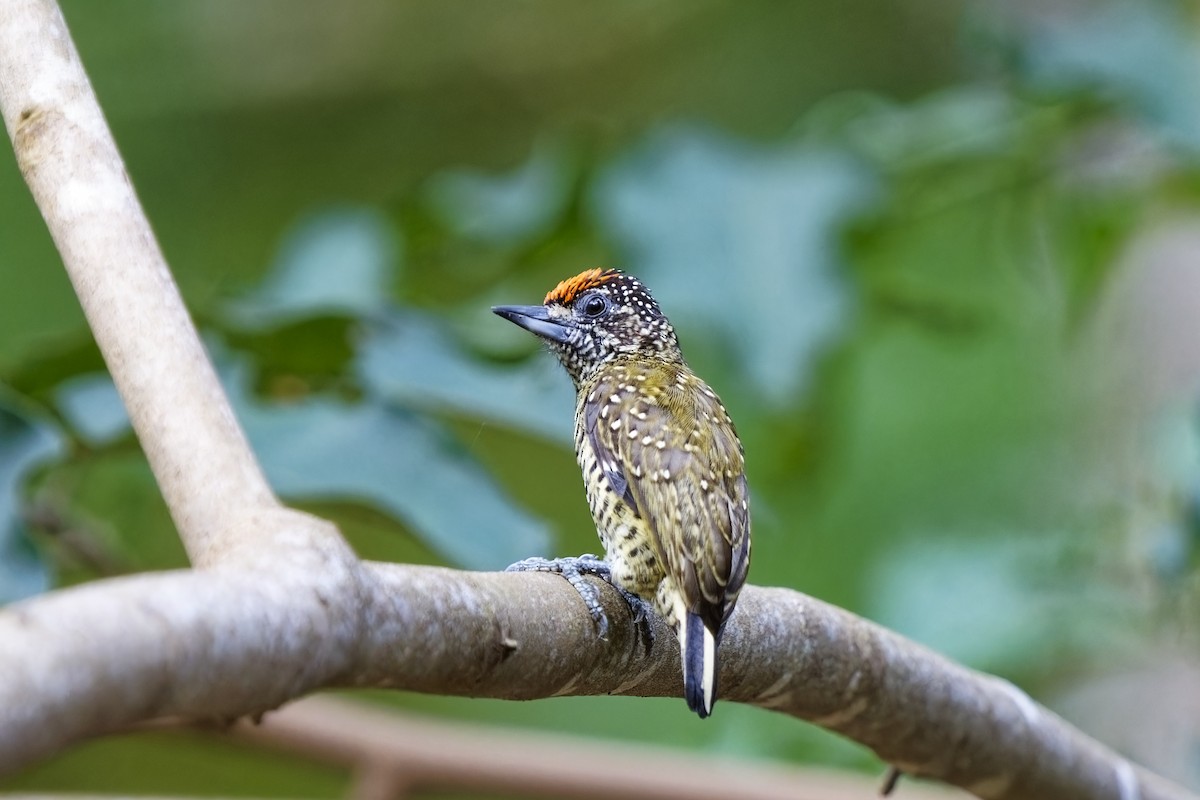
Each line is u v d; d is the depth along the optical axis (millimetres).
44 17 5871
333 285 11305
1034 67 12086
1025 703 8555
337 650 4746
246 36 18078
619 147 11898
